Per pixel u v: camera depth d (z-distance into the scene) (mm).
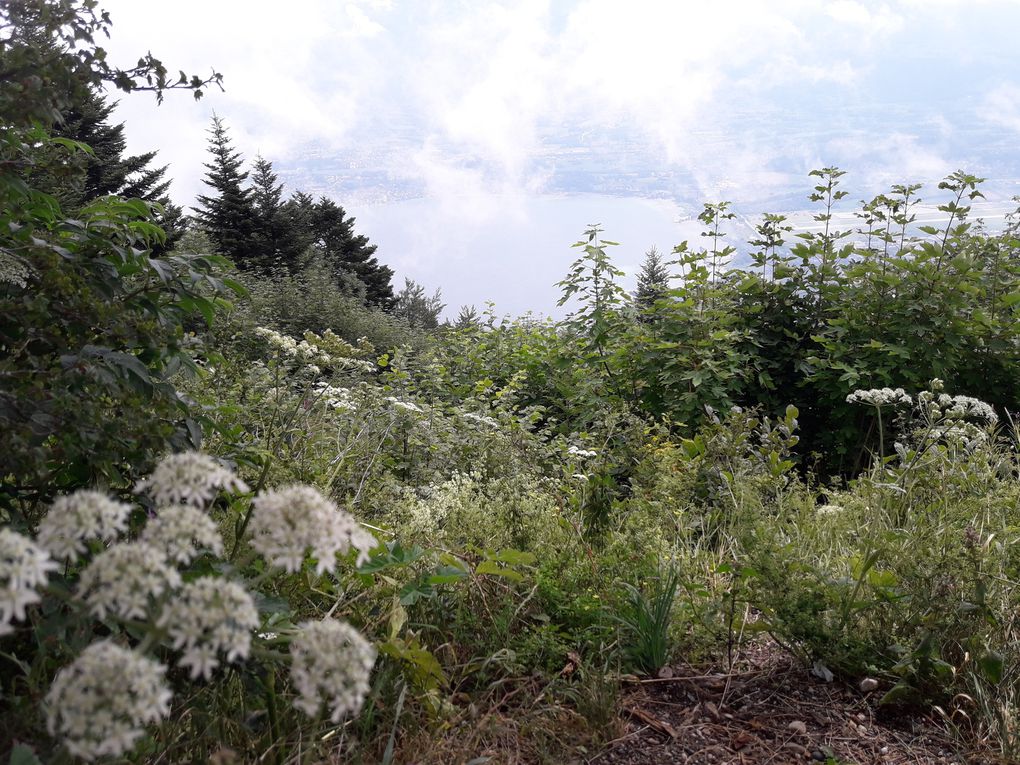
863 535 3352
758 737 2322
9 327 1980
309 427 3826
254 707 2018
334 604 2418
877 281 6363
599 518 3602
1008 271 6621
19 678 1774
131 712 1061
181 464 1382
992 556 2732
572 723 2289
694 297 6855
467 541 2939
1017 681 2473
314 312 17438
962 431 3732
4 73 2074
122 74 2311
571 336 7473
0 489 1909
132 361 1962
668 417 6160
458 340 9422
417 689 2217
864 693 2549
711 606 2807
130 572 1164
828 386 6188
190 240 19359
